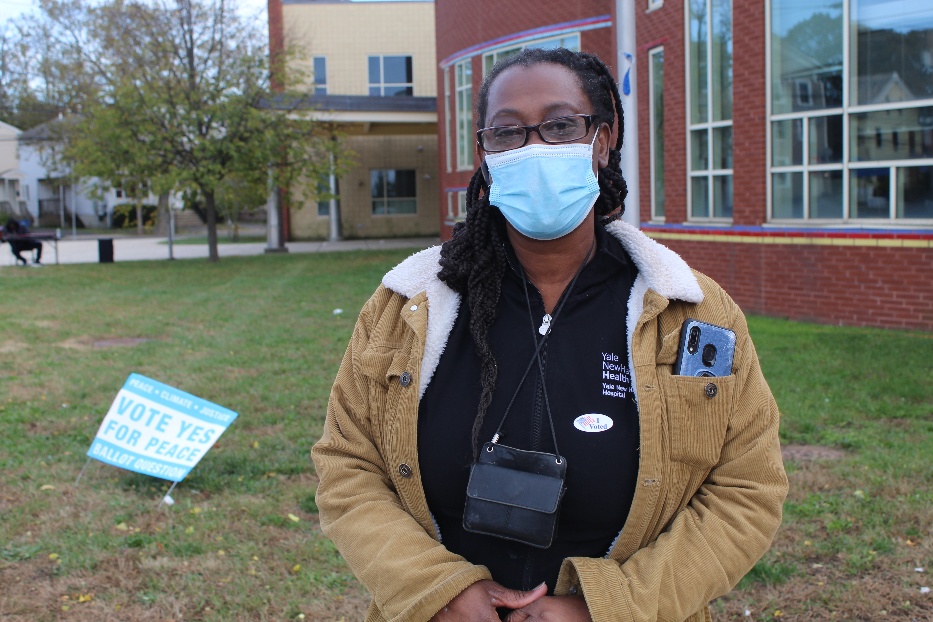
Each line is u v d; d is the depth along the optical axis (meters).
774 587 4.00
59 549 4.54
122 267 22.94
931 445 5.73
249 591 4.11
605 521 1.75
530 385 1.78
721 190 11.87
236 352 10.03
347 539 1.79
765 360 8.32
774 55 10.73
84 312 13.73
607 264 1.86
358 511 1.81
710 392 1.71
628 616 1.61
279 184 23.91
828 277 10.39
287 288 16.77
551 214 1.76
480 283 1.83
